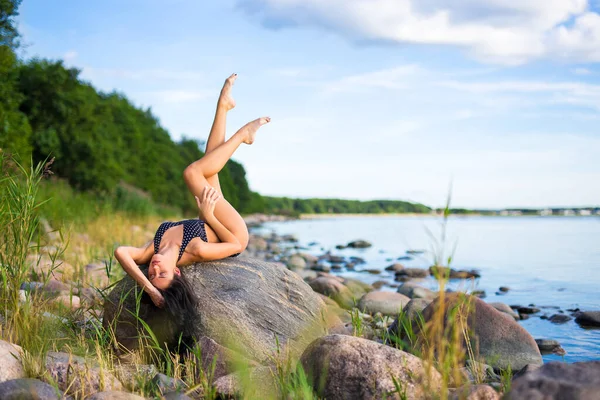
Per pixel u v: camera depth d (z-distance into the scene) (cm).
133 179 4116
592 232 3291
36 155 2658
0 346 394
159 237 520
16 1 1378
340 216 11381
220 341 484
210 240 535
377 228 4681
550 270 1423
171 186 5016
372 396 365
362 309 842
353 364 380
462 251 2003
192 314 492
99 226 1716
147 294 499
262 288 530
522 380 296
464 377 402
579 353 625
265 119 571
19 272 488
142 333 500
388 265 1681
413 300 630
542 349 640
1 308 482
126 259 496
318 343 402
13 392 343
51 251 989
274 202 12725
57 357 424
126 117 4212
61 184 2391
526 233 3266
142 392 393
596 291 1084
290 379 400
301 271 1280
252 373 407
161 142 5225
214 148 564
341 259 1805
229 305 502
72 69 2786
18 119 1714
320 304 569
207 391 386
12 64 1585
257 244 2294
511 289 1123
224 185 7400
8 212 514
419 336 497
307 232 4034
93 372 397
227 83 580
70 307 555
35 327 455
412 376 371
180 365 450
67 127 2753
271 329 510
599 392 278
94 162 2805
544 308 902
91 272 889
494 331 555
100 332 502
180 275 504
